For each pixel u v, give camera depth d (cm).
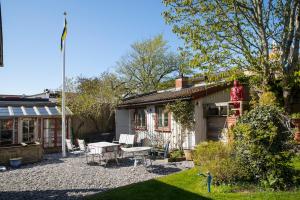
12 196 942
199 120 1753
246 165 831
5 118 1988
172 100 1822
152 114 2145
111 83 2823
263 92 1309
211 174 836
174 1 1371
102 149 1480
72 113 2266
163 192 834
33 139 2106
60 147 2188
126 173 1293
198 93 1741
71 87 2691
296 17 1298
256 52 1354
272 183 763
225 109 1792
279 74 1351
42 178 1216
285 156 794
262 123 817
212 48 1367
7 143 2009
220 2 1343
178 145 1819
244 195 726
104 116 2766
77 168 1439
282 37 1316
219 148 900
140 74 4044
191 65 1376
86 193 970
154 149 1805
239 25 1335
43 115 2111
